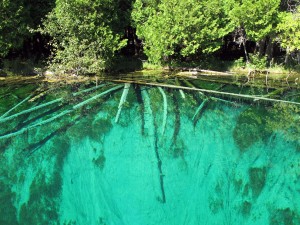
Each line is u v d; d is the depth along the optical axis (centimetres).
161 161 983
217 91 1520
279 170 947
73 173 921
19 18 1638
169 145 1072
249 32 1770
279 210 796
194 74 1803
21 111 1288
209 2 1756
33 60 1855
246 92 1516
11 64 1769
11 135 1109
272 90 1548
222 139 1110
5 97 1425
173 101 1407
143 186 869
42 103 1371
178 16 1722
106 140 1095
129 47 2159
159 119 1247
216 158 1002
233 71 1903
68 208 796
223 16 1820
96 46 1683
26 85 1588
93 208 795
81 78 1705
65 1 1617
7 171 927
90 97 1441
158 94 1480
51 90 1524
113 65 1853
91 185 871
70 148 1041
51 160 977
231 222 758
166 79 1697
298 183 889
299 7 1766
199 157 1006
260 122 1230
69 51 1672
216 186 876
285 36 1733
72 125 1185
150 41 1795
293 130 1171
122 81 1653
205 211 788
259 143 1088
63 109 1312
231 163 978
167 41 1748
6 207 796
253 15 1723
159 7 1794
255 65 1902
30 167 945
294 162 981
